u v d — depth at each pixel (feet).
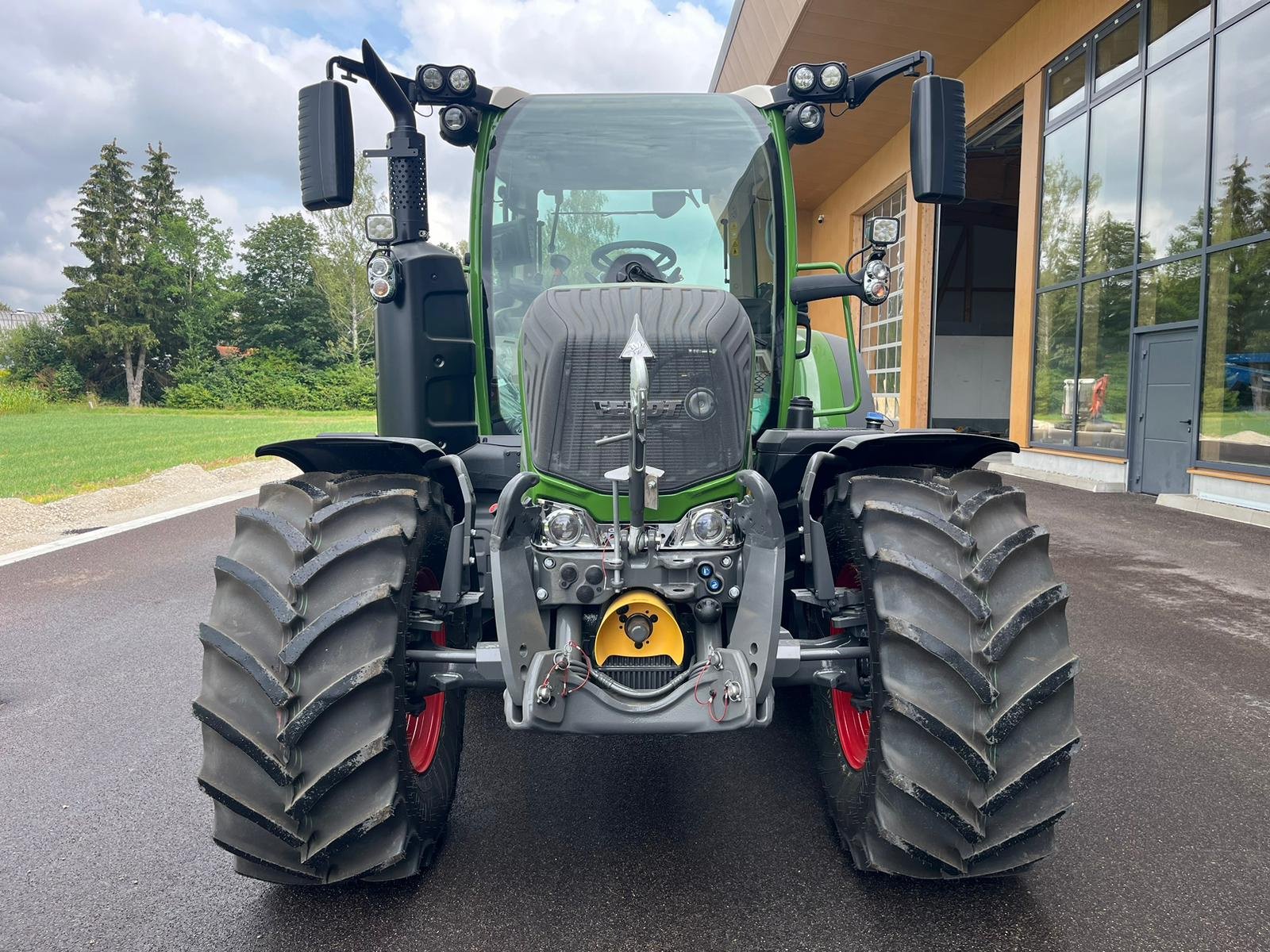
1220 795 9.37
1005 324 80.28
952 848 6.81
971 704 6.63
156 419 116.47
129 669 13.94
